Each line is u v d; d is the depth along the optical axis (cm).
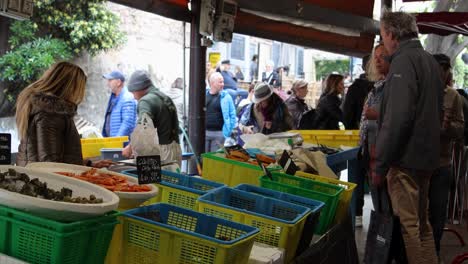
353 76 1347
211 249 165
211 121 661
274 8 565
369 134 369
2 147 224
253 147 401
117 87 541
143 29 768
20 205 145
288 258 214
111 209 154
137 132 291
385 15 317
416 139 305
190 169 503
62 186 173
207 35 480
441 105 318
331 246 263
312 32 677
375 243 321
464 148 545
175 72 828
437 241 382
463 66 1208
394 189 315
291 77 1181
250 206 242
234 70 1054
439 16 577
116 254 180
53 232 143
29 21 589
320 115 579
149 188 201
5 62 568
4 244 151
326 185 293
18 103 268
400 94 297
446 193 375
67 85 271
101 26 648
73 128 273
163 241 171
